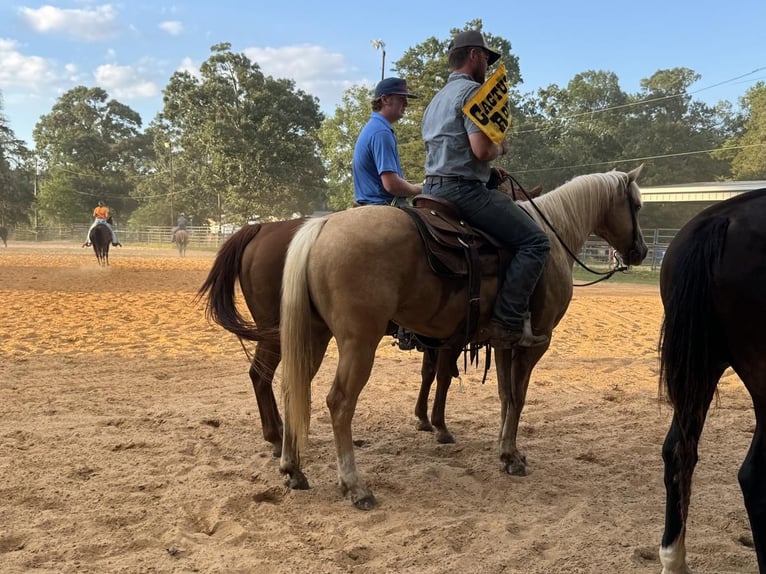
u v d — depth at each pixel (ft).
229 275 13.97
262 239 13.85
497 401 21.25
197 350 27.55
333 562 9.99
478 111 12.21
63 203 225.97
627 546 10.71
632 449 16.21
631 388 22.90
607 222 16.43
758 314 8.00
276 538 10.80
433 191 13.11
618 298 54.08
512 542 10.81
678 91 228.63
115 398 19.85
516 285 12.67
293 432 12.01
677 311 8.48
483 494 13.19
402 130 119.75
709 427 18.38
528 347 13.92
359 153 15.31
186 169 219.82
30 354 25.40
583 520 11.75
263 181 164.14
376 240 11.60
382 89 15.17
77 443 15.52
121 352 26.53
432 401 21.07
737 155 158.20
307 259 11.91
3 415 17.65
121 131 294.25
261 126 162.30
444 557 10.25
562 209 15.29
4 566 9.45
